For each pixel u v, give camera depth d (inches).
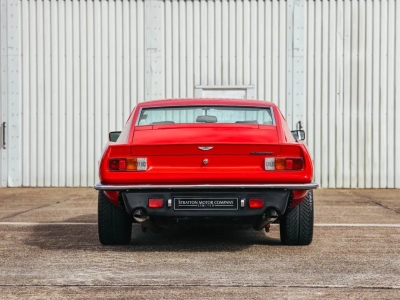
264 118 261.9
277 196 231.6
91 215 365.1
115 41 570.6
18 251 246.8
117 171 230.5
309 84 567.5
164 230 305.3
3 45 569.9
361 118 565.9
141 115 264.4
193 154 230.5
